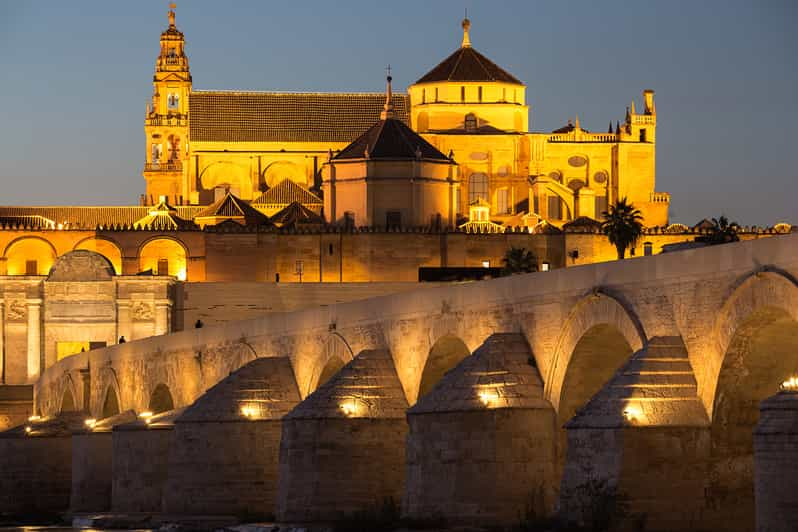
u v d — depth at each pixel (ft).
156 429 378.12
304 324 346.95
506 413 251.19
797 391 190.80
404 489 272.92
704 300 216.74
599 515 216.33
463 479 252.83
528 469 250.78
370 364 302.86
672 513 215.92
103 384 507.71
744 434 217.77
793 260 198.18
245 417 340.18
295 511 294.66
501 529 246.88
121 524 344.08
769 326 208.64
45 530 357.20
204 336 414.41
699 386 218.79
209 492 339.77
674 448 216.74
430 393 261.03
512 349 258.78
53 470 483.10
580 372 250.98
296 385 349.61
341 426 294.25
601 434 218.79
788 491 186.19
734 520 217.36
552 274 252.42
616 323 235.20
